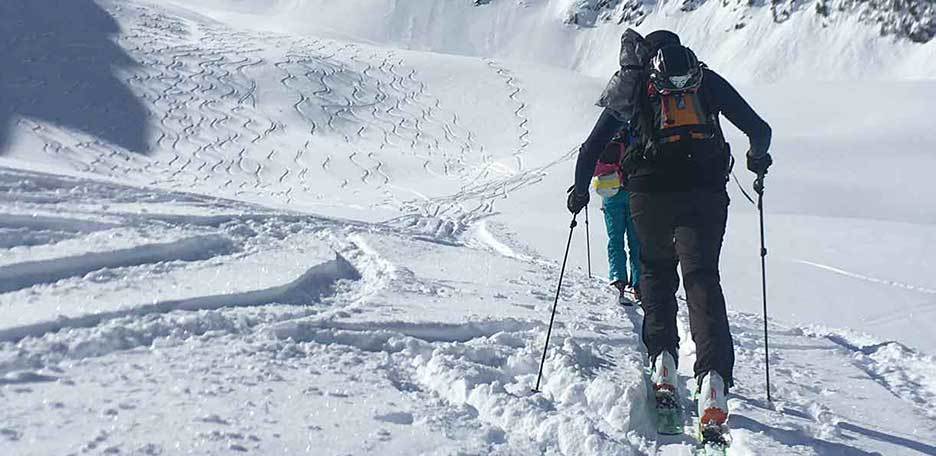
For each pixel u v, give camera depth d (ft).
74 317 12.19
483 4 474.49
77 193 22.81
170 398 9.70
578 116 183.93
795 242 46.62
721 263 37.65
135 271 15.70
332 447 8.88
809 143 111.24
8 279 14.46
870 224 54.08
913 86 144.15
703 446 10.62
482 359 13.33
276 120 170.30
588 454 9.75
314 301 16.14
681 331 17.31
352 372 11.58
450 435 9.69
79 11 208.44
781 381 14.51
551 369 12.95
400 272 19.63
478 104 190.08
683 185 11.71
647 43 12.28
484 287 19.86
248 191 129.80
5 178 22.48
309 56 208.03
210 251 18.62
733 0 390.83
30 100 163.84
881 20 334.24
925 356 18.17
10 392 9.39
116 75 178.81
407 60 213.05
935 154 105.91
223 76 187.52
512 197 97.91
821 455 10.53
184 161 147.13
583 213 60.39
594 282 23.81
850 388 14.56
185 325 12.58
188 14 243.81
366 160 152.05
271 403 9.92
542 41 449.48
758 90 157.07
